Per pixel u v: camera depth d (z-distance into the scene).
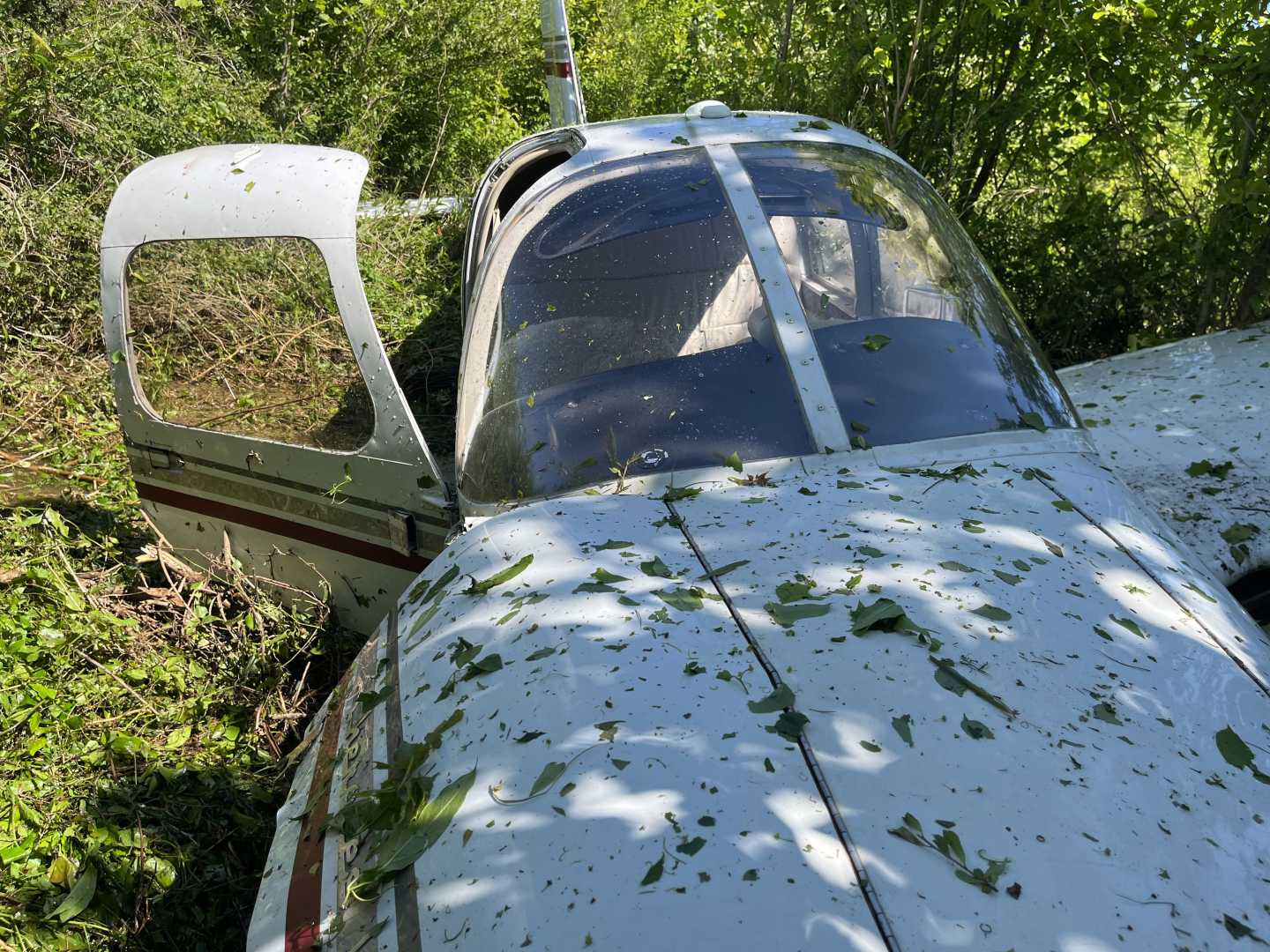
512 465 2.67
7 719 3.32
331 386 3.31
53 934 2.63
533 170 4.80
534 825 1.62
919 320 2.86
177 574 4.07
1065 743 1.68
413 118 10.87
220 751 3.38
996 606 1.97
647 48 13.02
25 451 5.69
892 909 1.43
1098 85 6.53
